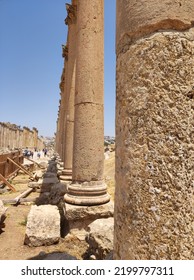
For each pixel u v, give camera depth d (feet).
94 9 23.52
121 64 8.54
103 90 23.81
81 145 22.63
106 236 16.42
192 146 7.27
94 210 21.45
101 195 22.35
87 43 23.12
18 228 25.16
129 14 8.22
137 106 7.63
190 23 7.68
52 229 20.88
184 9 7.64
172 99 7.31
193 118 7.39
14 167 67.26
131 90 7.87
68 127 37.83
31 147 201.36
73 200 22.07
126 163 7.79
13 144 140.87
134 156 7.54
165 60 7.44
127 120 7.91
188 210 7.04
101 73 23.57
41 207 23.98
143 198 7.22
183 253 6.86
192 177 7.18
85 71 22.91
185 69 7.45
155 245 6.95
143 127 7.45
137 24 7.90
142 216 7.18
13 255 18.60
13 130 140.15
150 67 7.55
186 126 7.27
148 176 7.22
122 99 8.29
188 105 7.36
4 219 26.35
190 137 7.27
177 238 6.90
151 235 7.01
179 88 7.35
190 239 6.95
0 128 112.37
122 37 8.57
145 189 7.22
